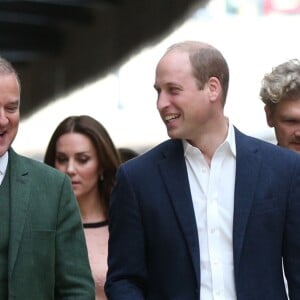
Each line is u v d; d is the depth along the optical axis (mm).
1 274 8859
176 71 8953
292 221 9156
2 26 34625
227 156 9195
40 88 44125
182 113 8984
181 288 9023
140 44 31891
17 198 8984
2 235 8906
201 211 9086
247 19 56594
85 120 11969
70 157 11914
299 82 9961
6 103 8695
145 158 9328
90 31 33562
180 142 9281
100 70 37562
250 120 37969
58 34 35844
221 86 9094
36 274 8953
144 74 60125
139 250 9234
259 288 9008
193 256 8984
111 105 60500
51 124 56719
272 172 9188
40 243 8977
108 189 11984
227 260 9008
